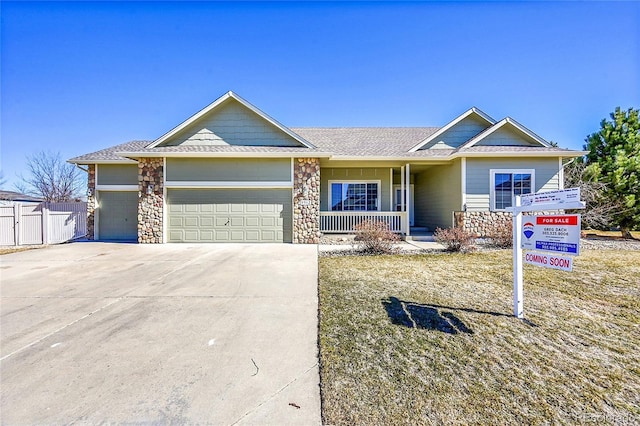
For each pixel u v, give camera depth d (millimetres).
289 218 10906
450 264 7043
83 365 2703
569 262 3307
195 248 9711
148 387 2365
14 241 11164
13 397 2250
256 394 2273
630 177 12539
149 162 10805
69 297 4695
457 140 12984
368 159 11742
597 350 2883
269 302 4426
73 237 12531
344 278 5754
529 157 11320
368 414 2027
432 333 3303
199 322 3689
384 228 9766
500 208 11312
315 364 2701
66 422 1986
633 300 4324
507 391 2250
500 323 3553
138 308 4199
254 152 10531
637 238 12555
